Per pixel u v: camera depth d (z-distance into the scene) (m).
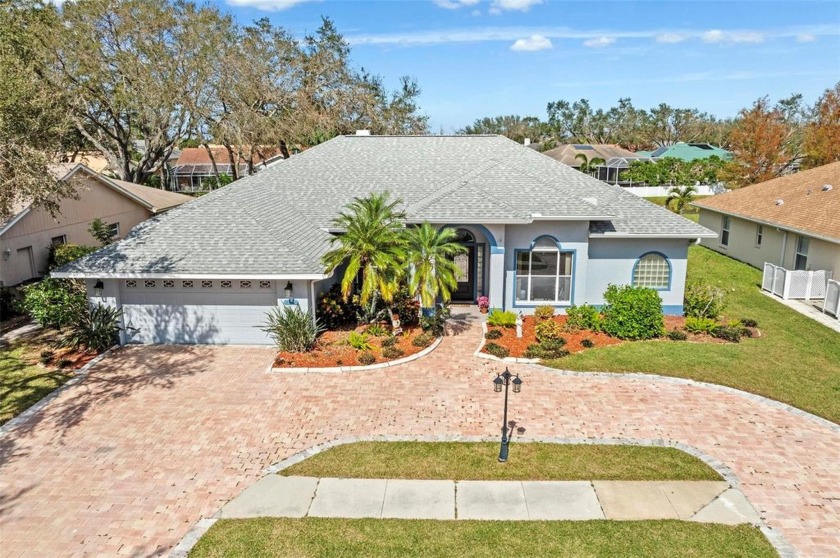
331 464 11.77
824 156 40.53
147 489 11.01
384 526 9.92
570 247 20.77
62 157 22.42
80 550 9.40
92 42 34.59
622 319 18.62
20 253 23.39
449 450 12.27
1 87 17.02
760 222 27.64
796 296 23.66
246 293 18.20
